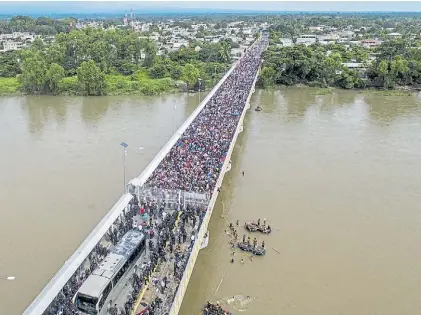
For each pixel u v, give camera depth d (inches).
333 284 2117.4
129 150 3811.5
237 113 3954.2
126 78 6939.0
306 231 2571.4
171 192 2332.7
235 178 3292.3
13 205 2775.6
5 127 4500.5
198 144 3073.3
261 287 2092.8
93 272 1649.9
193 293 2050.9
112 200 2854.3
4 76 6939.0
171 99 6038.4
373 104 6013.8
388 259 2319.1
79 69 6117.1
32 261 2220.7
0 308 1913.1
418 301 2017.7
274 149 3971.5
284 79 7175.2
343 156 3833.7
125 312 1577.3
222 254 2332.7
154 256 1873.8
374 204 2933.1
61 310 1541.6
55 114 5078.7
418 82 7234.3
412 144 4202.8
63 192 2965.1
